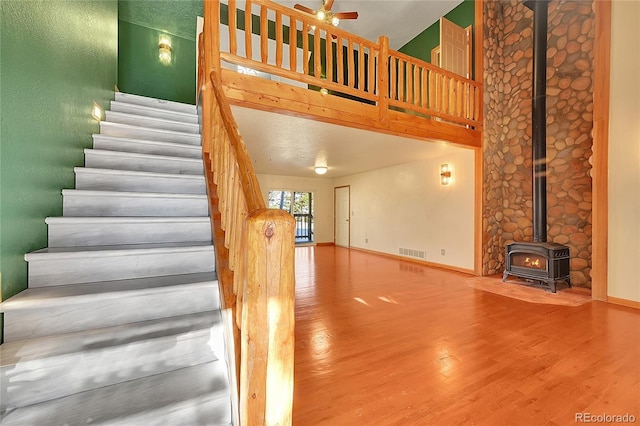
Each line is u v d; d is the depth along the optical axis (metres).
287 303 0.94
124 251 1.66
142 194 2.08
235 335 1.19
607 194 3.46
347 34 3.45
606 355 2.16
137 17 4.85
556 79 4.41
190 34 5.29
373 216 7.44
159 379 1.31
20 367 1.10
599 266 3.50
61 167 1.88
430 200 5.85
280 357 0.94
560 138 4.36
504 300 3.51
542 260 3.97
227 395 1.25
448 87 4.41
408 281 4.46
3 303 1.23
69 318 1.36
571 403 1.63
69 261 1.55
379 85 3.71
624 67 3.36
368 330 2.61
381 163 6.43
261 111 3.14
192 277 1.74
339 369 1.97
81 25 2.21
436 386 1.78
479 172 4.87
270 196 9.87
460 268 5.23
